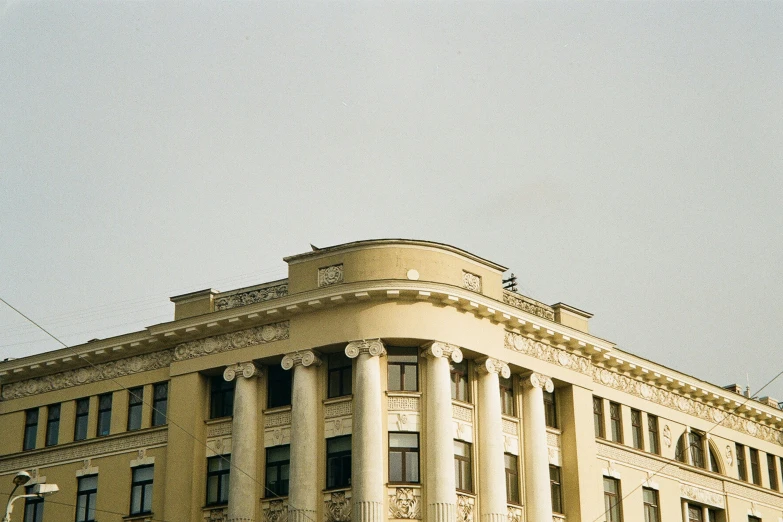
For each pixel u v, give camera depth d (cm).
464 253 5241
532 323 5359
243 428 5144
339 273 5128
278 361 5216
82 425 5694
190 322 5362
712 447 6300
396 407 4966
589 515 5406
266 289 5300
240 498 5050
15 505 5694
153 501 5331
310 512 4897
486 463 5044
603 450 5638
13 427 5850
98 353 5659
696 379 6216
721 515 6191
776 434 6762
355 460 4850
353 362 5012
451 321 5069
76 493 5566
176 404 5362
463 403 5097
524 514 5175
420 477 4894
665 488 5888
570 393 5553
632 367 5878
